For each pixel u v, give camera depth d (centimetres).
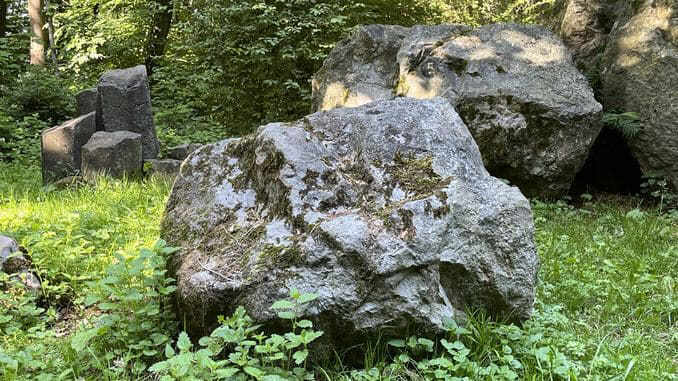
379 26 898
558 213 703
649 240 585
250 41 1296
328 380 284
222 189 354
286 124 359
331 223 300
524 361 308
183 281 319
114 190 721
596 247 557
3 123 1084
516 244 339
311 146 341
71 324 381
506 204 340
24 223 543
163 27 1510
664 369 320
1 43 1531
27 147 1035
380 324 292
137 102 891
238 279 301
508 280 334
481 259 326
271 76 1306
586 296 426
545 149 736
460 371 293
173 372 252
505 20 1512
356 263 291
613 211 720
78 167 839
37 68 1245
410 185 321
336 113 366
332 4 1287
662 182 732
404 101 364
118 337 315
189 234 346
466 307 328
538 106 730
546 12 1101
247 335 298
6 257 400
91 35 1472
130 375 303
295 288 290
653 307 415
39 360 314
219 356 304
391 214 300
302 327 285
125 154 816
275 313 289
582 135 735
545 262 498
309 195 321
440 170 329
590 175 845
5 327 359
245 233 324
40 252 454
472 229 325
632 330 382
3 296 366
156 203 638
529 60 784
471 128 747
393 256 288
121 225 552
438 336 308
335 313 288
